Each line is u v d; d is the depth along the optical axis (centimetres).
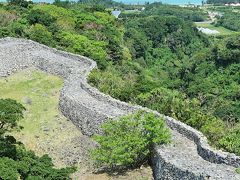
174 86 7094
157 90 3481
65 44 5022
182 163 1934
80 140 2628
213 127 2430
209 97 5869
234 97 6222
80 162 2394
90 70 3519
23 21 5491
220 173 1800
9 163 1753
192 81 7231
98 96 2881
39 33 4997
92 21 6656
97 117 2605
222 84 7038
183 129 2311
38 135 2708
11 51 3759
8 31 4975
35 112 3000
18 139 2641
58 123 2856
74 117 2825
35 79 3606
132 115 2352
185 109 2758
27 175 1786
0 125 2008
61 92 3144
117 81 3600
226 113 4619
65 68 3584
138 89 3516
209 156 1994
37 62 3828
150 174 2142
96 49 5094
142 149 2194
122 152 2166
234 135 2312
